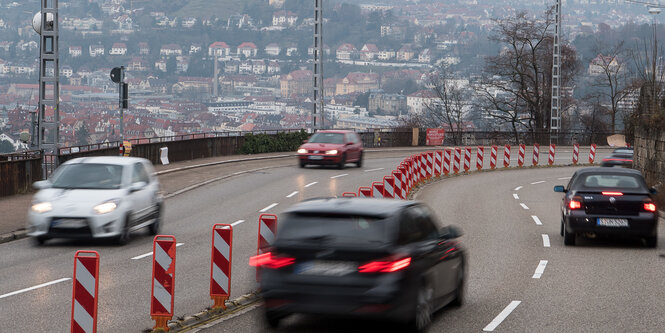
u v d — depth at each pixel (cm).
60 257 3206
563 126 17700
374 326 2056
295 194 5956
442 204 5559
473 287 2645
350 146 8400
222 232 2225
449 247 2200
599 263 3177
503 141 15062
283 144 10788
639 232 3519
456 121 18950
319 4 10931
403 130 14088
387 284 1817
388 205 1975
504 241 3831
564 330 2019
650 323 2098
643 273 2938
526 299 2436
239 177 7344
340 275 1844
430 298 1997
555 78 13862
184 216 4738
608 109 17350
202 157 9181
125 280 2719
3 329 2002
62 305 2305
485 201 5822
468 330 2016
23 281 2686
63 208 3425
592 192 3569
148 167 3962
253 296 2405
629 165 7675
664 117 6125
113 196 3512
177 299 2417
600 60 17575
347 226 1875
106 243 3609
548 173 8875
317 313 1853
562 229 4031
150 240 3712
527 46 17262
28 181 5538
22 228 3919
